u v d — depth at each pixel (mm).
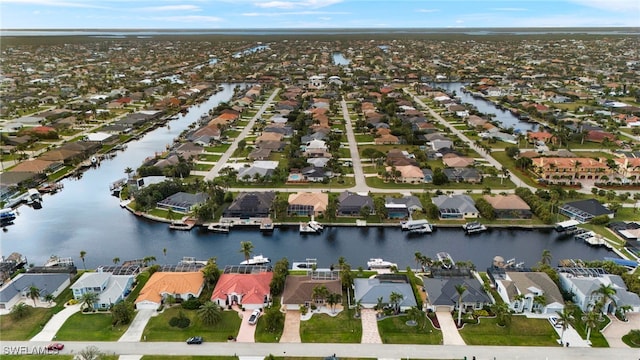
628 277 124000
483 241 159000
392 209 173000
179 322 109188
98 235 162750
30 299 119812
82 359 97062
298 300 117062
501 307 109688
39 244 156500
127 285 123438
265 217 170500
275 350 102125
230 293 118188
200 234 163500
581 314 114812
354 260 146000
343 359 99375
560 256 149125
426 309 116188
